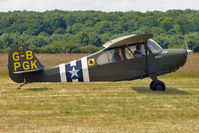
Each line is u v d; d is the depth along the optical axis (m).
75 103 38.84
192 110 34.84
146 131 27.34
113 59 47.94
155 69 47.81
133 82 58.97
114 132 27.05
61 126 29.03
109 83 57.62
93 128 28.30
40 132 27.14
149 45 47.66
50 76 48.75
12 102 39.38
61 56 125.31
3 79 64.62
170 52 47.75
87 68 48.25
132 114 33.28
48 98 42.12
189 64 79.50
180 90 48.81
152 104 37.91
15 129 28.09
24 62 48.00
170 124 29.59
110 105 37.59
